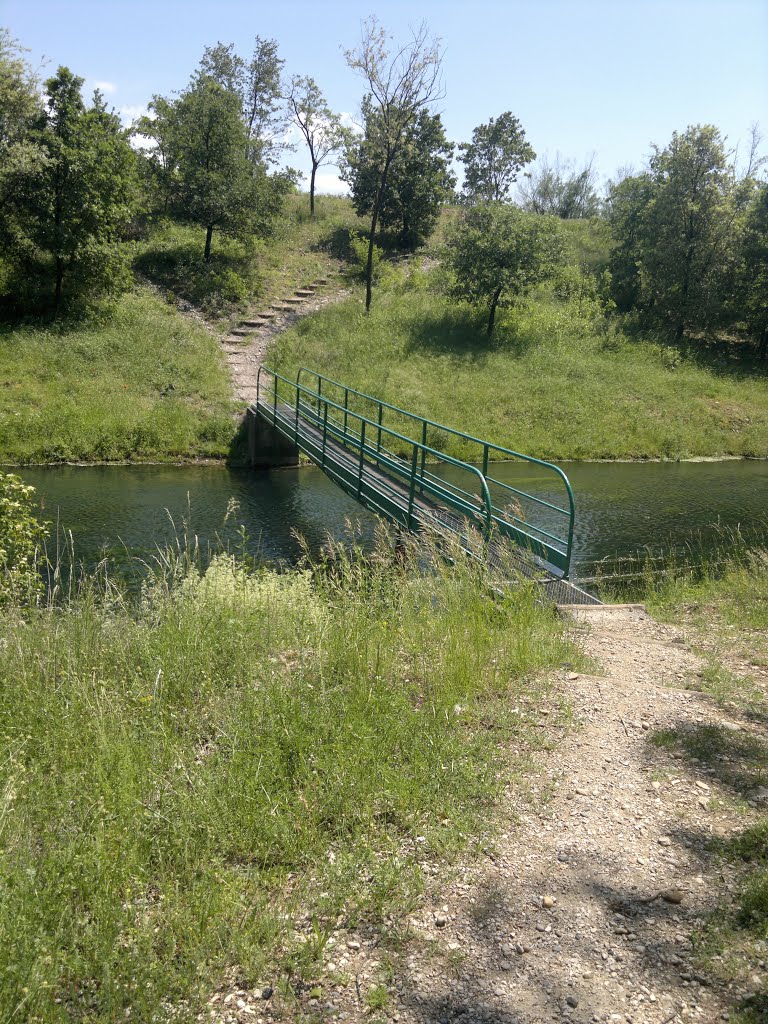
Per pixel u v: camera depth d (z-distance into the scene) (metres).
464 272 28.72
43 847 3.14
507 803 3.62
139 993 2.41
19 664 4.86
